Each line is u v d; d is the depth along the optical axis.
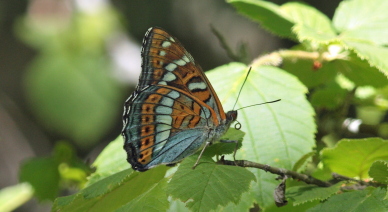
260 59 1.21
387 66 1.17
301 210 1.17
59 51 1.55
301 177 1.14
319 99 1.24
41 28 1.55
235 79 1.20
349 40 1.19
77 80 1.54
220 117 1.14
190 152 1.15
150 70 1.15
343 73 1.22
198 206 1.11
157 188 1.13
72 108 1.54
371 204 1.12
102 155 1.18
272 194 1.16
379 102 1.25
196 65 1.15
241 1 1.24
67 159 1.27
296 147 1.18
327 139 1.24
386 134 1.24
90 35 1.57
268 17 1.24
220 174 1.12
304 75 1.24
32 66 1.54
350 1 1.24
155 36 1.15
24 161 1.27
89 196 1.13
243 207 1.16
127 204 1.13
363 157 1.16
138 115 1.15
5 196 1.29
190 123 1.15
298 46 1.24
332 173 1.15
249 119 1.19
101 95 1.58
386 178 1.13
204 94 1.15
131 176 1.14
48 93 1.52
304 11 1.24
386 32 1.22
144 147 1.15
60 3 1.55
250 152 1.18
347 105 1.24
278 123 1.18
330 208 1.13
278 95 1.19
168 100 1.15
